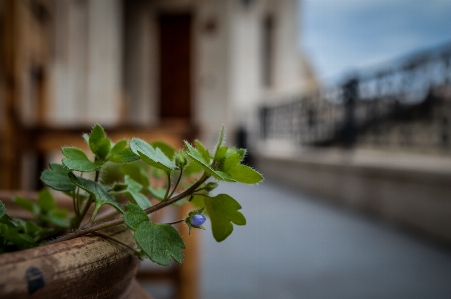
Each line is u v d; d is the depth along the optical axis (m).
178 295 1.42
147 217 0.26
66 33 3.64
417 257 2.52
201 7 9.61
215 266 2.24
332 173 4.87
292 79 10.59
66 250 0.21
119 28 7.25
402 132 4.42
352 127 5.26
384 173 3.72
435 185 3.01
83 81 4.63
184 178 0.37
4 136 1.39
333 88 5.89
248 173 0.28
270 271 2.18
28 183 1.94
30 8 1.81
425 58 4.00
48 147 1.46
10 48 1.41
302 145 7.11
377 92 4.82
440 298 1.84
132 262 0.28
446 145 3.81
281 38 10.48
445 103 3.81
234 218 0.30
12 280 0.17
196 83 9.80
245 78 9.91
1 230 0.28
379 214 3.81
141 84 9.90
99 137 0.28
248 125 9.48
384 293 1.89
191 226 0.27
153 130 1.38
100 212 0.39
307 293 1.87
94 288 0.22
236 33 9.62
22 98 1.47
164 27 10.15
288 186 6.26
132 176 0.39
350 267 2.28
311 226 3.38
